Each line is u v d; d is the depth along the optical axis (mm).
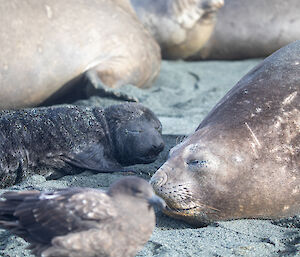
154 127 23828
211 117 19875
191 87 34750
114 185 13023
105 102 28406
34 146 21641
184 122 27656
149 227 12906
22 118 21844
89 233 12531
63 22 27984
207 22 39062
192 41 39781
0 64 25625
